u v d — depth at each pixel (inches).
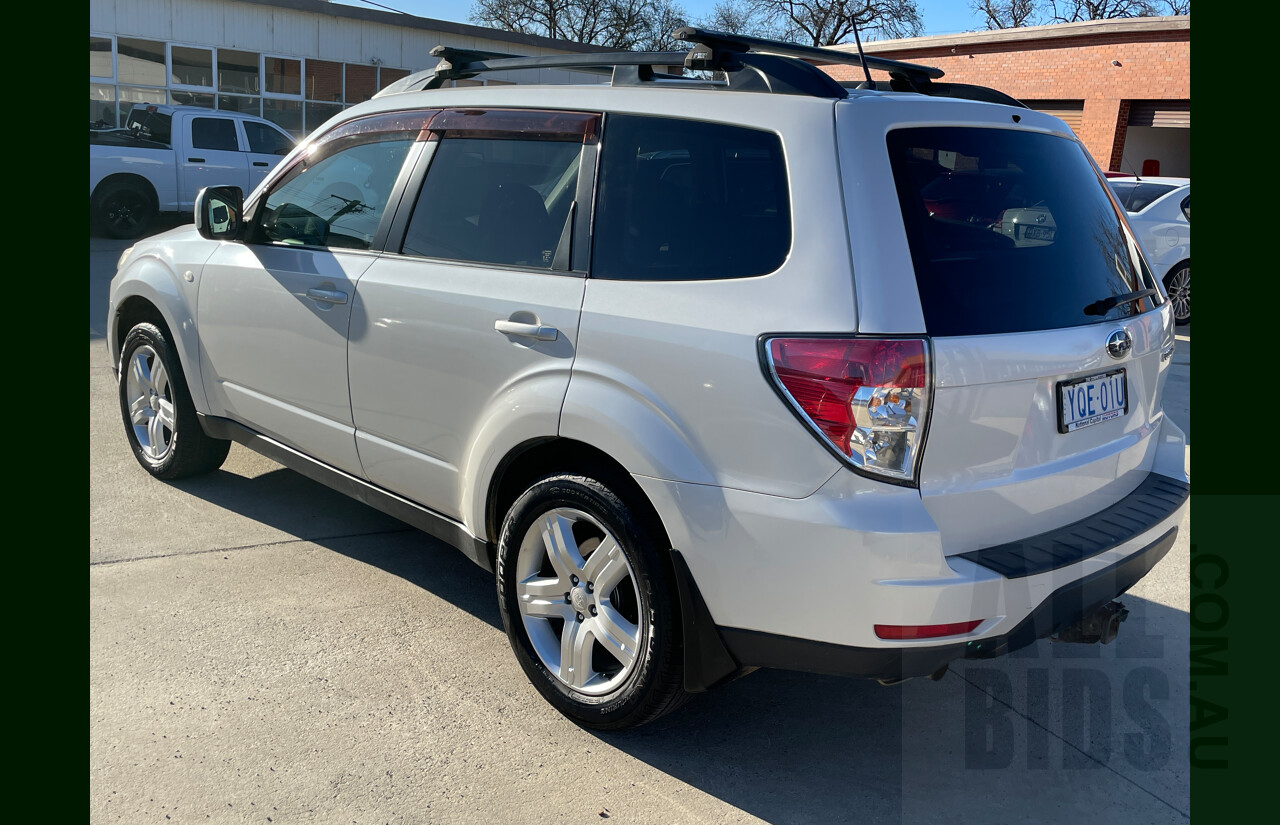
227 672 125.7
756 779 110.6
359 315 138.6
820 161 100.2
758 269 101.5
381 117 147.9
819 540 95.0
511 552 121.3
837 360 93.6
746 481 99.1
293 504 181.6
